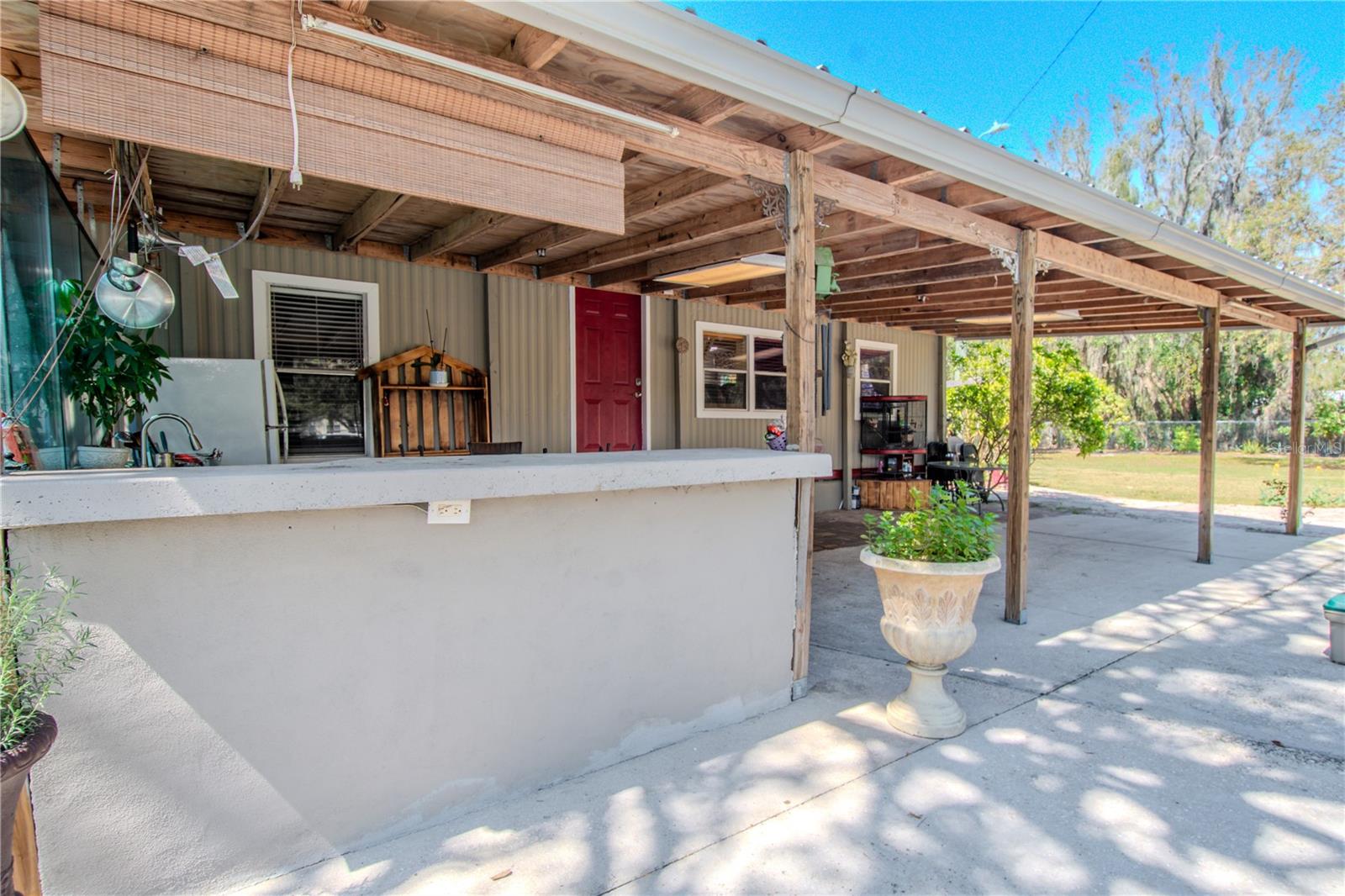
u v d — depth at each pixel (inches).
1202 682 142.0
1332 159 857.5
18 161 92.5
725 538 119.7
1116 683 141.6
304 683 80.2
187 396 163.8
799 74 111.1
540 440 259.4
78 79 72.8
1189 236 198.8
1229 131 941.2
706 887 77.4
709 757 108.7
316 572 80.6
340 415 215.8
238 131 82.5
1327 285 854.5
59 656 66.1
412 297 228.1
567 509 100.2
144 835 71.8
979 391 505.7
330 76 88.6
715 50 102.1
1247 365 859.4
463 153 99.8
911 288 305.0
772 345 343.3
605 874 79.7
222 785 75.7
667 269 244.1
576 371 271.4
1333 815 92.0
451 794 90.9
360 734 83.9
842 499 390.0
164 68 77.6
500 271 247.8
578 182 111.3
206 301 191.8
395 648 86.0
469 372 234.2
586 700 103.0
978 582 114.0
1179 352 895.1
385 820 85.9
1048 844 85.4
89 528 68.4
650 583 109.8
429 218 192.2
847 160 154.1
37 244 103.4
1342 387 816.9
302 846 80.5
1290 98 888.9
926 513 121.0
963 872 79.9
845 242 229.5
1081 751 110.8
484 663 93.1
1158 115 997.8
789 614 130.6
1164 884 77.8
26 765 53.2
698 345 310.0
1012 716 124.4
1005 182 149.9
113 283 111.8
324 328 211.9
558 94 105.2
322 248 209.8
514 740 96.0
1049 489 529.3
